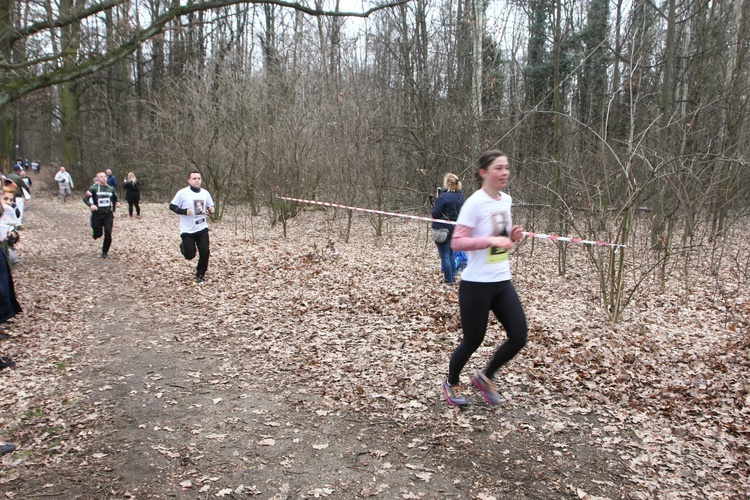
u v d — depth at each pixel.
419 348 5.40
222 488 3.13
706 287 7.97
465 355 3.93
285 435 3.76
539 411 4.02
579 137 10.23
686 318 6.43
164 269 9.88
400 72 16.77
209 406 4.25
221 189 17.81
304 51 17.56
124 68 27.62
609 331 5.86
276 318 6.64
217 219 17.19
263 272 9.43
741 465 3.23
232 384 4.70
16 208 9.98
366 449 3.55
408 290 7.90
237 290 8.15
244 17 22.16
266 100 16.09
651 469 3.25
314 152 15.05
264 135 15.66
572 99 15.42
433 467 3.32
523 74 16.09
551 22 16.33
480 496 3.02
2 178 8.70
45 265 10.29
